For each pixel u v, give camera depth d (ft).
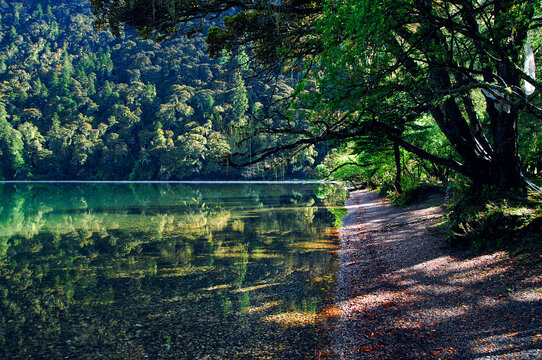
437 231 36.76
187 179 332.19
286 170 316.19
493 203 28.19
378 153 61.31
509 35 25.27
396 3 19.20
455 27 22.53
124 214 89.10
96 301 28.40
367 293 25.96
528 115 42.09
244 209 95.91
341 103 22.36
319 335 20.35
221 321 23.43
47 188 222.48
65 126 361.51
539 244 23.25
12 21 580.30
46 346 20.88
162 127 370.73
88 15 623.36
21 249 49.44
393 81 24.00
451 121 30.22
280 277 33.09
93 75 460.96
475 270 24.13
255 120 23.17
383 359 16.58
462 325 17.93
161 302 27.66
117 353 19.72
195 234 58.95
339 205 98.48
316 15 32.91
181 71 462.19
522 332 15.74
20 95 406.82
